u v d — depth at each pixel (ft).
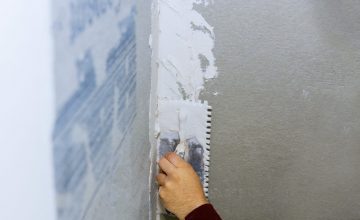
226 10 2.91
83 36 1.54
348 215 3.58
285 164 3.42
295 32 2.92
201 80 3.17
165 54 3.12
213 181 3.56
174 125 3.35
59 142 1.40
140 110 2.73
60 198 1.45
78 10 1.47
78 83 1.52
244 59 3.05
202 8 2.93
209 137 3.36
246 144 3.37
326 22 2.86
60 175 1.43
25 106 1.17
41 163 1.29
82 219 1.69
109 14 1.85
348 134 3.25
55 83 1.33
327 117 3.20
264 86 3.13
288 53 2.99
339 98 3.11
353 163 3.35
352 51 2.94
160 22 3.01
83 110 1.60
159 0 2.94
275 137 3.31
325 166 3.39
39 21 1.21
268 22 2.91
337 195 3.50
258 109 3.22
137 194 2.84
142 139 2.87
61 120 1.40
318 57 2.98
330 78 3.05
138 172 2.82
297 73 3.06
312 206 3.57
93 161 1.77
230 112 3.26
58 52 1.34
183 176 3.13
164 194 3.21
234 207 3.67
